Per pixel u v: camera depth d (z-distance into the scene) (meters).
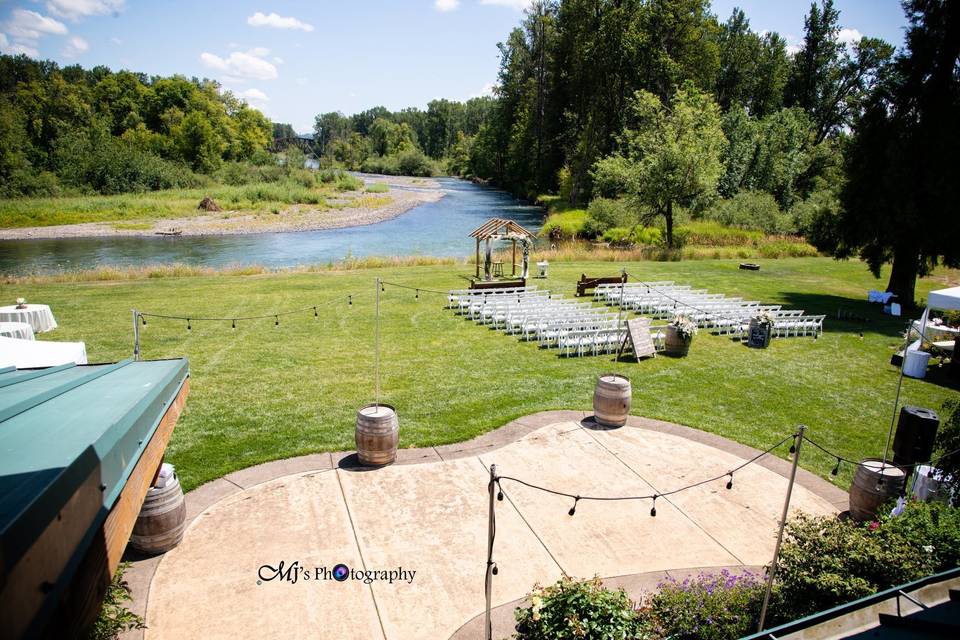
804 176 59.53
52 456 3.13
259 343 17.00
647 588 7.21
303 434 11.17
